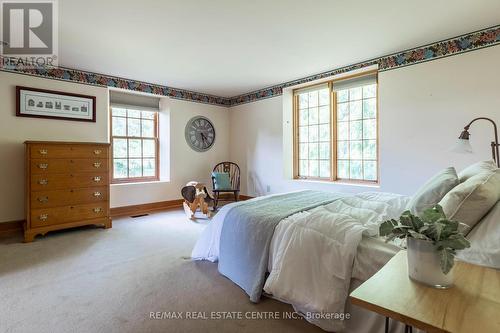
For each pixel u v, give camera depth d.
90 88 4.07
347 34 2.84
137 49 3.20
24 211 3.53
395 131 3.37
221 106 5.77
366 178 3.96
